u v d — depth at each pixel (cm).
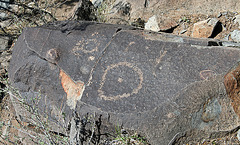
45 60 221
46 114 219
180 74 179
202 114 176
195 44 192
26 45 237
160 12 351
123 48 199
